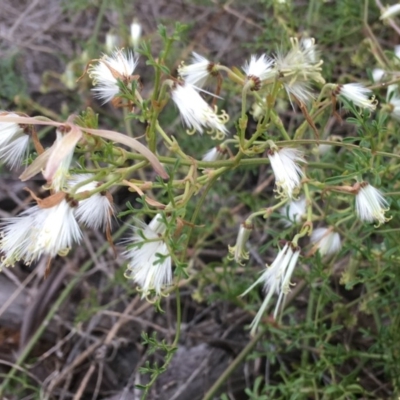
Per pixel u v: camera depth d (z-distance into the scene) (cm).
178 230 16
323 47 32
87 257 33
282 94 24
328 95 19
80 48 39
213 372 29
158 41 37
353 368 28
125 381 30
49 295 32
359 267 25
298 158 18
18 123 15
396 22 32
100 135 14
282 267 18
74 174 17
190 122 17
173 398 28
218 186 31
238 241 20
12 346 32
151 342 18
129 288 30
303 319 28
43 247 14
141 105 16
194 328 30
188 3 38
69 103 39
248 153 18
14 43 38
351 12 31
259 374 28
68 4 38
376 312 26
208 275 29
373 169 19
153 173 34
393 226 25
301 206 23
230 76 18
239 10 37
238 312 29
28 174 14
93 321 31
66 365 31
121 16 35
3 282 33
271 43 33
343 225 26
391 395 26
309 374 24
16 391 29
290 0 29
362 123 19
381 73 25
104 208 16
